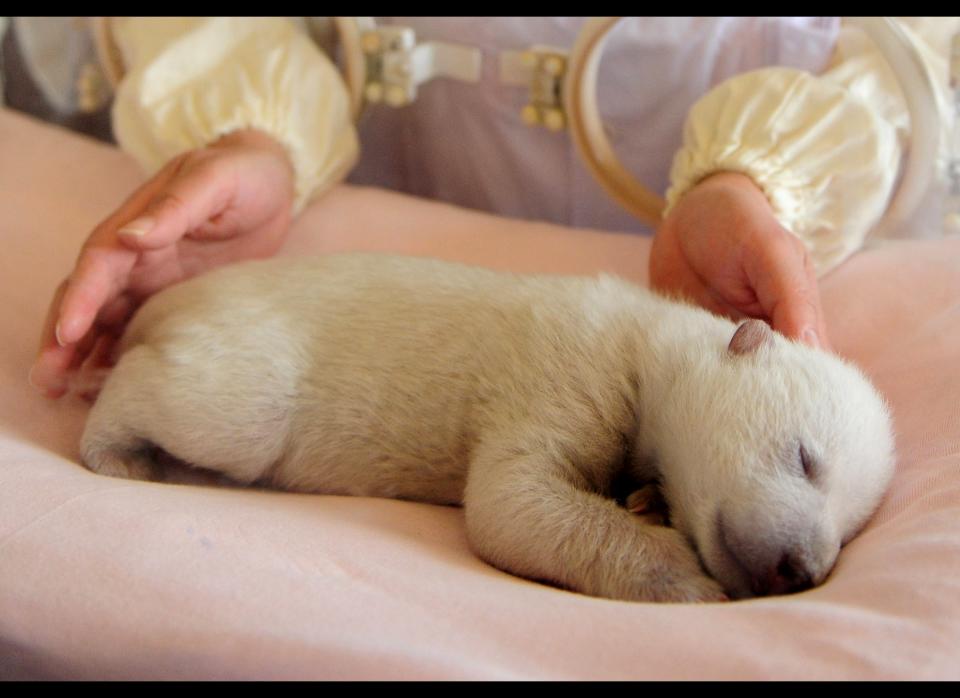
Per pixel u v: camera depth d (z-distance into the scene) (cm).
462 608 58
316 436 74
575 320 73
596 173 100
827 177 88
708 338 73
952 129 91
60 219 93
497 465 68
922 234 92
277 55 98
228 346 73
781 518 64
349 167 103
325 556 62
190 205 80
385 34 101
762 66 101
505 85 105
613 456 71
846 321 81
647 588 64
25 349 79
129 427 72
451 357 73
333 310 74
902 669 54
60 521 62
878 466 68
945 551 59
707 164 88
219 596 58
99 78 116
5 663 60
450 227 96
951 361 73
